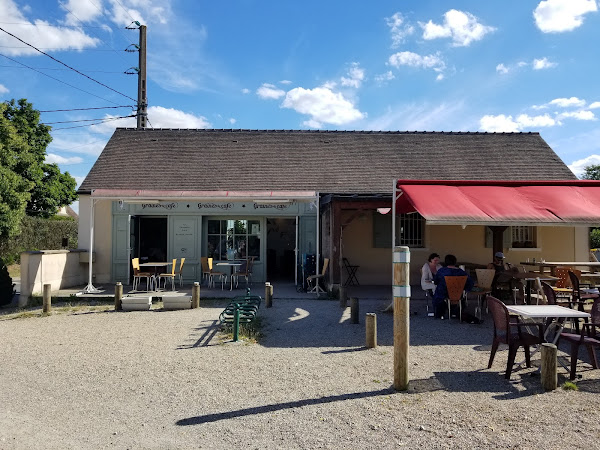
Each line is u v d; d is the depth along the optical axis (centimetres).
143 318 970
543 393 511
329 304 1136
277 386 539
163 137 1795
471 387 532
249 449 388
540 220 845
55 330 862
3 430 426
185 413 463
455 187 966
